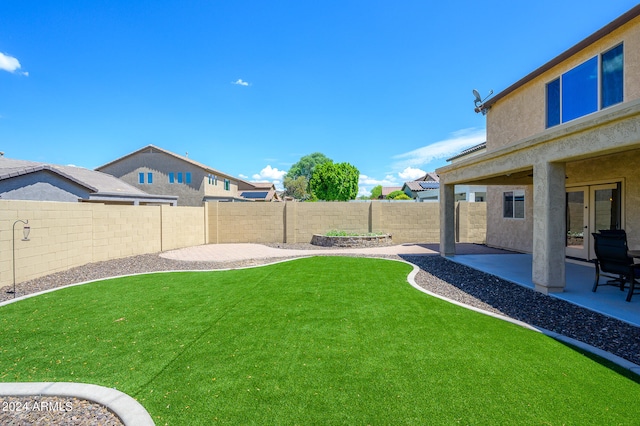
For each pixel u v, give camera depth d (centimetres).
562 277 626
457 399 288
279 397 293
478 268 897
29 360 369
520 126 1120
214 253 1316
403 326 473
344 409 274
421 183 3738
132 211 1243
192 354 383
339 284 744
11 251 738
